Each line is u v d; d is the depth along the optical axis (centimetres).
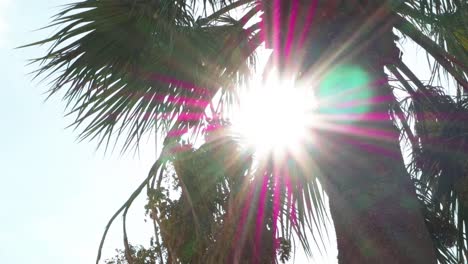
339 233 544
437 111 691
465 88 641
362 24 567
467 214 679
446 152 680
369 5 568
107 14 604
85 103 613
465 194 659
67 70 609
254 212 575
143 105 623
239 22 623
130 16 598
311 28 571
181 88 624
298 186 597
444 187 683
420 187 689
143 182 589
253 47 639
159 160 589
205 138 606
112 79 617
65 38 605
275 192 589
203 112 623
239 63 644
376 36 570
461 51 687
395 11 610
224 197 579
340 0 565
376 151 546
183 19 605
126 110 621
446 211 682
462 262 682
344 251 537
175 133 614
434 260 527
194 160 580
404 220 527
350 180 544
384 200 531
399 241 520
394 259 516
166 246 564
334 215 550
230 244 556
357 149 550
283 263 575
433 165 687
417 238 524
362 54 566
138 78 619
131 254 565
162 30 597
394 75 668
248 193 581
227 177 585
